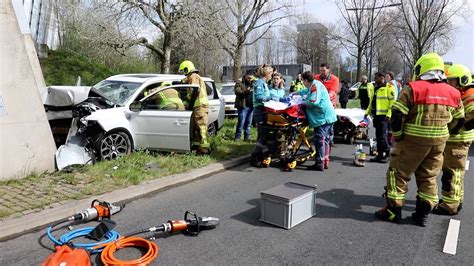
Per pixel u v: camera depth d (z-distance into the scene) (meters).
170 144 7.87
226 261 3.91
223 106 11.16
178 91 8.20
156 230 4.35
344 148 10.66
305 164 8.41
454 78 5.16
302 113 7.68
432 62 4.70
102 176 6.35
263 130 7.93
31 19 17.31
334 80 9.81
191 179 6.87
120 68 23.50
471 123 5.06
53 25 21.41
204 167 7.38
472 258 4.09
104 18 18.77
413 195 6.30
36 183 5.93
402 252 4.19
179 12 19.02
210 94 10.73
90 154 7.21
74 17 20.58
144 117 7.84
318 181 7.03
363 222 5.03
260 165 8.08
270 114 7.50
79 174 6.42
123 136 7.60
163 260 3.90
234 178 7.12
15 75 6.19
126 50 20.69
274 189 5.07
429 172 4.83
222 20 21.86
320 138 7.80
